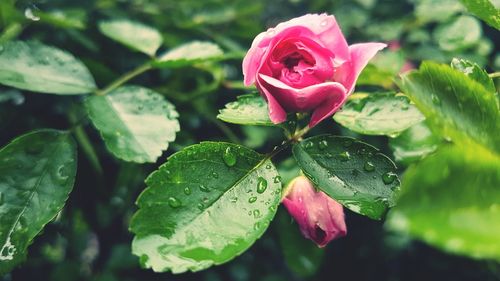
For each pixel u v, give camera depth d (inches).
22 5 16.1
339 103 11.1
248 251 27.0
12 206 11.4
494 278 22.3
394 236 28.8
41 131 12.1
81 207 16.9
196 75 17.7
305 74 11.1
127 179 16.0
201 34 18.4
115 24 15.3
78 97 16.8
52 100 16.6
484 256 7.5
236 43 18.8
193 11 19.5
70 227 17.8
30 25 16.7
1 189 11.4
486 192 8.4
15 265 10.9
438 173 8.4
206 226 10.3
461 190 8.3
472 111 10.0
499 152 9.7
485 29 19.3
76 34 16.5
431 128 9.8
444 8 16.8
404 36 19.4
